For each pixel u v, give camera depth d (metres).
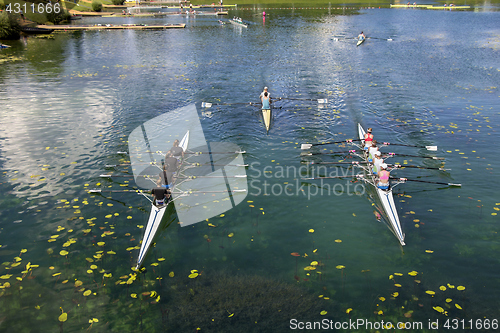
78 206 13.01
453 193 13.68
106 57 37.91
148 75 30.95
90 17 73.31
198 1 101.38
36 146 17.58
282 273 10.12
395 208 12.70
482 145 17.28
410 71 31.39
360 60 36.03
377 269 10.21
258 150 17.47
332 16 70.19
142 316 8.73
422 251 10.84
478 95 24.50
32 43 44.91
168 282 9.81
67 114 21.88
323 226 12.12
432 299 9.16
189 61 36.34
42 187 14.10
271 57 37.88
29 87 27.12
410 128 19.55
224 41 47.31
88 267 10.27
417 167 14.52
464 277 9.83
